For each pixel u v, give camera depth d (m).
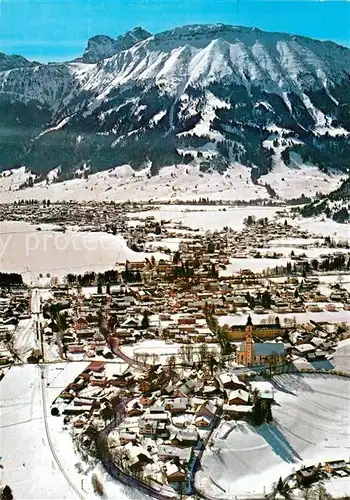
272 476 174.12
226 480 170.38
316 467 177.38
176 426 193.12
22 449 182.12
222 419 198.75
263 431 193.50
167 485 165.75
